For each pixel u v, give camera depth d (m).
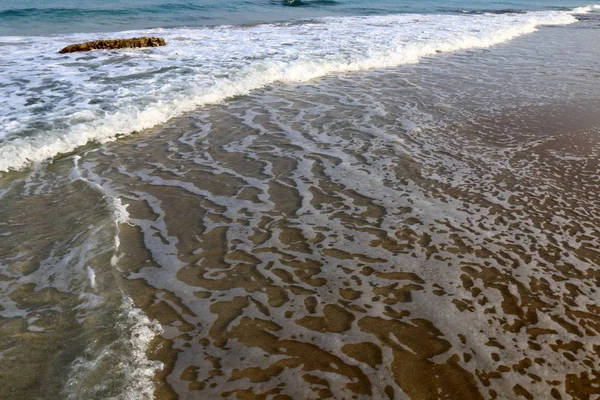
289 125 7.25
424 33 15.78
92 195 4.96
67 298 3.47
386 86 9.68
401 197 5.11
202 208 4.82
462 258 4.07
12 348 2.99
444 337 3.20
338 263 3.98
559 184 5.50
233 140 6.62
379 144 6.57
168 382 2.79
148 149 6.26
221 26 16.91
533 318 3.39
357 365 2.96
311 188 5.28
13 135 6.11
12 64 9.91
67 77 9.05
